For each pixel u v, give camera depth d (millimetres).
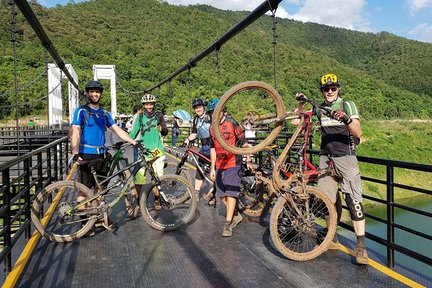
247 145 4094
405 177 25844
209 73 33938
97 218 4121
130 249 3738
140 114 4957
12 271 3109
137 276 3107
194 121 5395
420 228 16234
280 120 3588
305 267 3260
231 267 3277
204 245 3842
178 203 5207
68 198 4844
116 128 4344
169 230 4328
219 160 4098
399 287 2855
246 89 3449
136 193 4781
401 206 3135
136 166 4406
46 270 3229
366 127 39281
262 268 3248
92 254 3604
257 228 4414
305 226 3434
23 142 11414
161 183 4469
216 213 5059
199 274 3143
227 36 6738
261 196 4805
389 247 3242
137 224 4598
